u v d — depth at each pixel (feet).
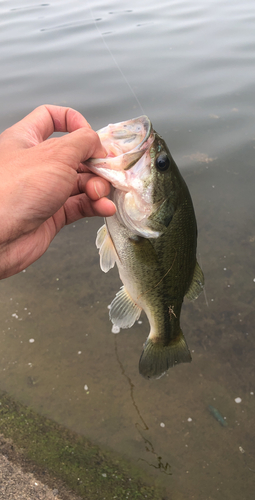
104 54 4.98
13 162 0.99
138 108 3.60
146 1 8.30
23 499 1.41
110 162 1.06
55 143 0.99
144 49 5.04
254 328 1.97
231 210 2.65
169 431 1.62
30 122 1.18
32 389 1.76
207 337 1.96
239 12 6.46
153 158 1.09
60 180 0.98
